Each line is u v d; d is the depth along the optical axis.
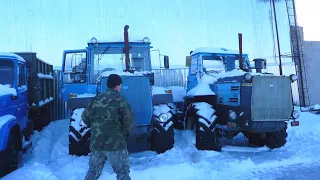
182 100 8.48
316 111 11.59
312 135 7.52
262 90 5.86
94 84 6.61
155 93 6.17
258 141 6.85
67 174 4.57
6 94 5.13
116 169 3.48
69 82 6.88
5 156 4.65
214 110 6.49
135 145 5.95
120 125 3.50
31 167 4.68
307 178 4.58
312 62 13.55
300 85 13.12
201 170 4.79
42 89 8.34
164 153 5.87
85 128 5.62
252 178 4.54
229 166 5.07
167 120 6.11
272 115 5.94
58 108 11.45
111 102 3.46
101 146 3.40
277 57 15.52
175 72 14.23
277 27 16.59
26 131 6.53
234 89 6.24
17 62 5.81
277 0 17.47
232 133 6.24
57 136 7.98
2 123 4.54
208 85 7.04
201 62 7.44
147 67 6.86
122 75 5.51
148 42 6.87
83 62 6.93
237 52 7.74
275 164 5.25
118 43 6.79
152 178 4.44
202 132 6.22
